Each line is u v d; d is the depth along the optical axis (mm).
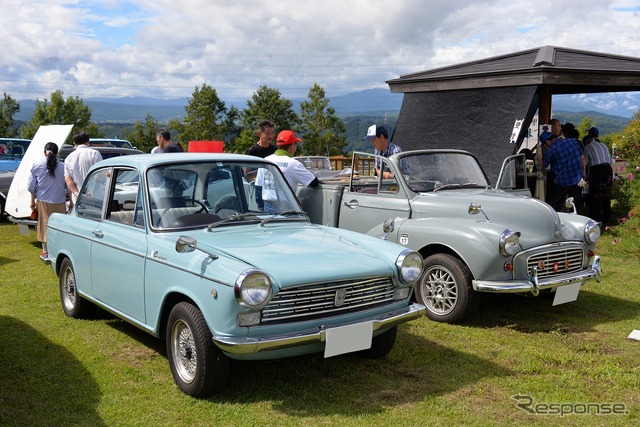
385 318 4070
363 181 7004
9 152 14477
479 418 3807
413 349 5078
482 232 5570
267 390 4199
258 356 3766
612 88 12703
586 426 3736
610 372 4578
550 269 5750
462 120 10750
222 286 3654
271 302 3721
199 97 51719
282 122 53781
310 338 3723
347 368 4633
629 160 11305
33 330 5488
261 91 54469
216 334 3717
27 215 9688
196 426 3654
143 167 4730
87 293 5348
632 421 3807
